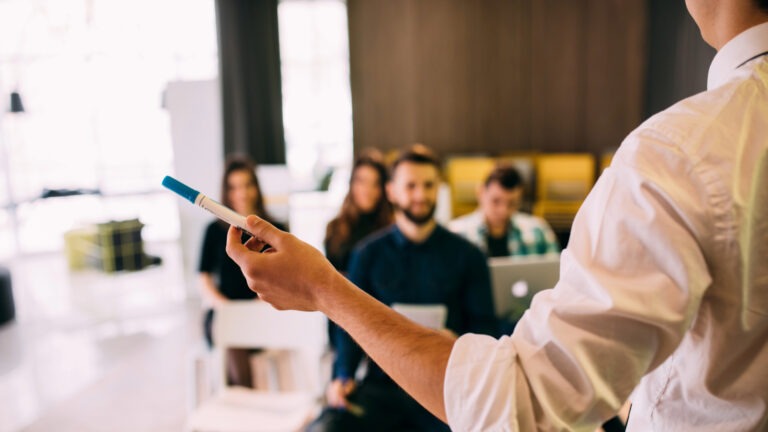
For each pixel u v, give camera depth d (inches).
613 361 17.1
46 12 254.5
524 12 237.1
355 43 248.4
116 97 268.8
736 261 17.0
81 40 258.7
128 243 194.4
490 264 85.4
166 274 219.8
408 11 243.3
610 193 18.1
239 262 22.3
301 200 238.7
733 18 20.2
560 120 241.9
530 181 210.5
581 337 17.1
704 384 19.3
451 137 249.0
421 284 73.5
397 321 20.8
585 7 233.3
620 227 17.4
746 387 18.7
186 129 183.2
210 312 102.1
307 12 248.7
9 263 245.3
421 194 71.1
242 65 238.8
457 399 18.4
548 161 210.8
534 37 238.2
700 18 21.5
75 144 283.3
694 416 20.0
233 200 108.3
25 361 141.2
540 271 85.5
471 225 119.6
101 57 261.0
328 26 250.4
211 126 182.2
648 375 21.6
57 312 179.0
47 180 286.8
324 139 256.5
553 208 207.3
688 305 16.7
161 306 183.0
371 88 250.4
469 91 245.0
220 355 87.4
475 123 247.0
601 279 17.2
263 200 112.1
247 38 239.3
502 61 241.6
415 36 244.5
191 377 92.5
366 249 76.5
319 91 253.6
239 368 96.7
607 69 235.5
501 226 117.2
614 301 16.7
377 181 110.1
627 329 16.8
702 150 17.2
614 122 238.1
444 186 169.5
